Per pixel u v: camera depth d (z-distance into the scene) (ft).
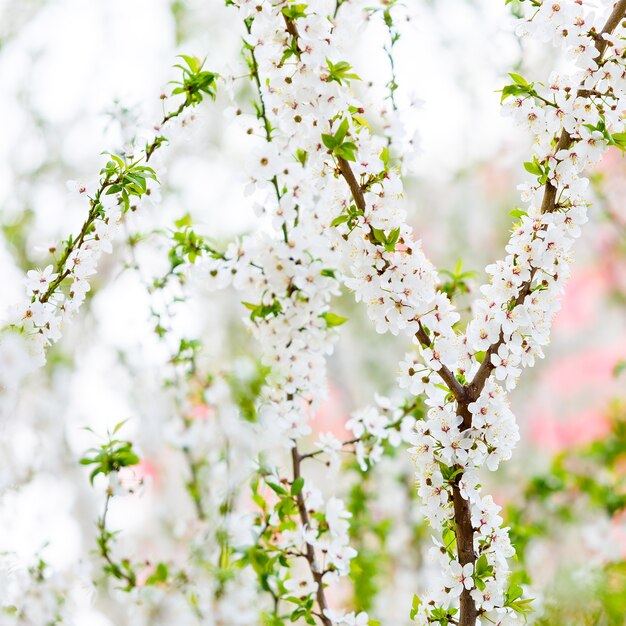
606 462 12.87
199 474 11.28
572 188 10.25
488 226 19.84
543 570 12.26
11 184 13.28
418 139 10.79
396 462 12.67
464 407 10.28
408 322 10.28
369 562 12.05
